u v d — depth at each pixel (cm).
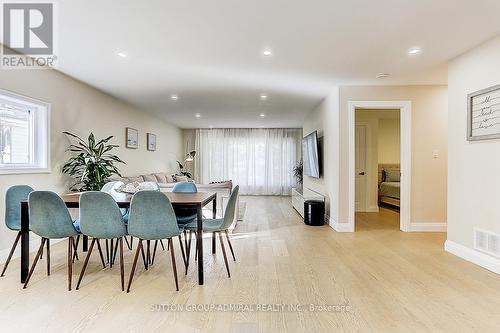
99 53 326
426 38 287
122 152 574
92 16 245
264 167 990
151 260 322
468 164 321
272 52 323
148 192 242
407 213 460
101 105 497
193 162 999
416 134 458
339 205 462
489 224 293
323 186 559
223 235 438
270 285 256
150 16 245
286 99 557
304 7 230
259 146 991
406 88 457
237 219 530
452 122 345
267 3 224
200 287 252
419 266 304
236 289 247
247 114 718
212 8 231
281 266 304
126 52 323
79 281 248
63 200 267
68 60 348
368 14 241
